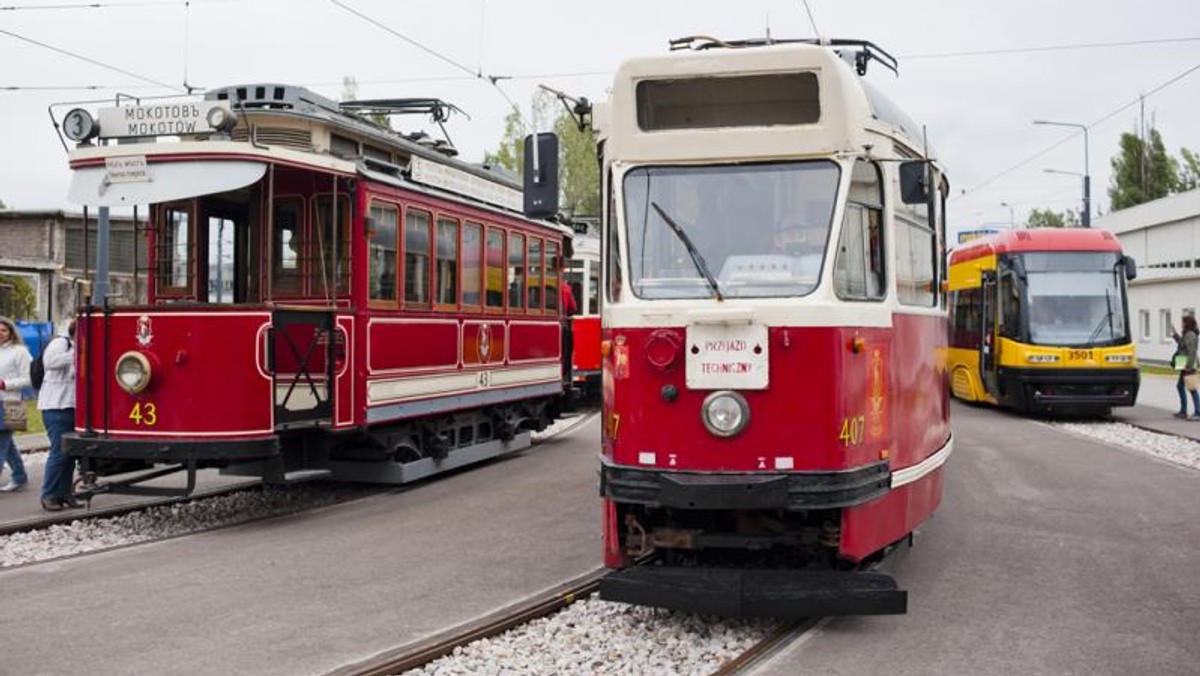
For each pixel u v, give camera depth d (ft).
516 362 49.32
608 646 20.43
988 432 58.08
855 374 20.62
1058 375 63.52
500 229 47.62
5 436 39.06
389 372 37.76
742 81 21.44
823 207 20.89
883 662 19.25
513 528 32.12
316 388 34.50
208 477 42.91
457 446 44.86
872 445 21.16
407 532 31.63
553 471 45.01
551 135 22.74
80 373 32.58
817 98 21.26
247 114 36.27
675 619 22.11
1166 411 72.59
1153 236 183.32
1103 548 28.76
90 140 33.73
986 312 70.85
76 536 31.24
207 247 36.45
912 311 23.90
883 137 22.50
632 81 21.66
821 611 19.81
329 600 23.81
